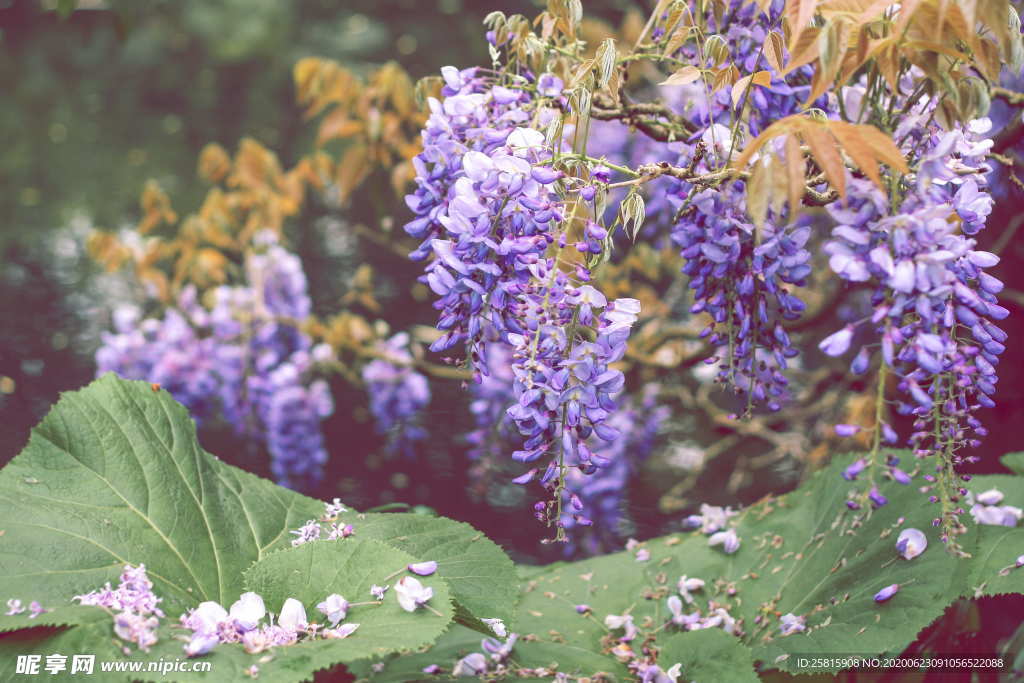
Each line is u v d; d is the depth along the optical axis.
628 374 1.94
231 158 4.12
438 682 1.10
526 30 1.08
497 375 1.79
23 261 3.02
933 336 0.88
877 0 0.90
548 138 0.96
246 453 1.97
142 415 1.15
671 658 1.10
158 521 1.10
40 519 1.06
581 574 1.27
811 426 2.00
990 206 0.92
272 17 6.41
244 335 2.14
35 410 2.05
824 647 1.10
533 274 0.92
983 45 0.91
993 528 1.17
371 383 2.13
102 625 0.95
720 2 1.05
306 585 1.02
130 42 6.04
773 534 1.24
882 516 1.17
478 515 1.71
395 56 5.89
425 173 1.00
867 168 0.86
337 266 3.01
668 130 1.16
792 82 1.05
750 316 1.00
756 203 0.89
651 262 1.90
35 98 5.34
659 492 1.80
